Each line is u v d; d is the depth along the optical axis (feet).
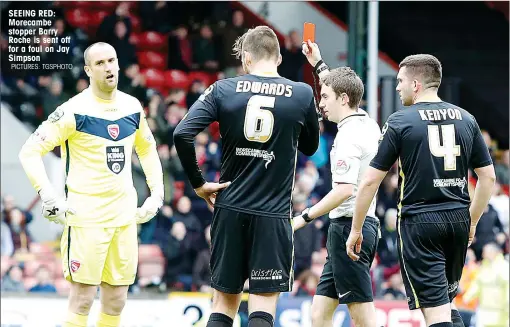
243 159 56.95
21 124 153.07
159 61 169.99
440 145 59.93
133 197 68.44
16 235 139.03
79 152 66.49
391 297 123.03
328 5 176.65
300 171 145.38
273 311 57.82
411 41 182.60
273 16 176.96
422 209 60.13
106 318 68.44
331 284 68.80
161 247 131.23
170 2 172.65
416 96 61.52
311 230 126.52
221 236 57.67
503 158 165.07
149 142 70.18
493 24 181.68
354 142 64.18
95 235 66.08
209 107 57.06
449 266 61.93
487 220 136.46
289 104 56.80
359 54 130.21
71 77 155.63
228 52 170.81
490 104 181.16
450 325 59.72
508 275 121.29
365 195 60.54
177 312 97.30
